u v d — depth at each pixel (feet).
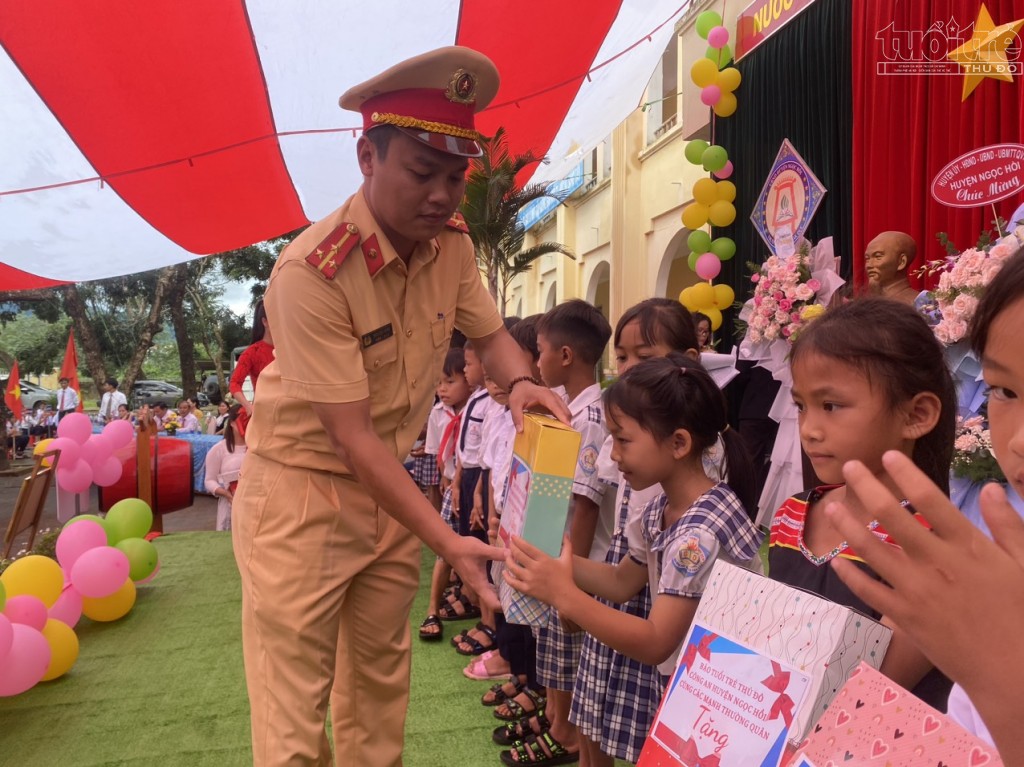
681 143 27.86
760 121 18.15
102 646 10.01
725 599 2.86
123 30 8.32
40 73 8.61
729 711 2.60
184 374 53.88
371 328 4.57
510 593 4.18
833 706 2.19
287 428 4.73
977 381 7.21
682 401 4.37
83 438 13.89
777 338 13.52
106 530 11.43
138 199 11.60
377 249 4.51
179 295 53.42
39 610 8.39
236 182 12.18
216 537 16.37
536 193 27.84
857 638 2.41
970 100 11.57
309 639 4.72
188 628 10.66
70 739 7.46
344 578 4.85
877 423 3.25
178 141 10.48
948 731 1.90
